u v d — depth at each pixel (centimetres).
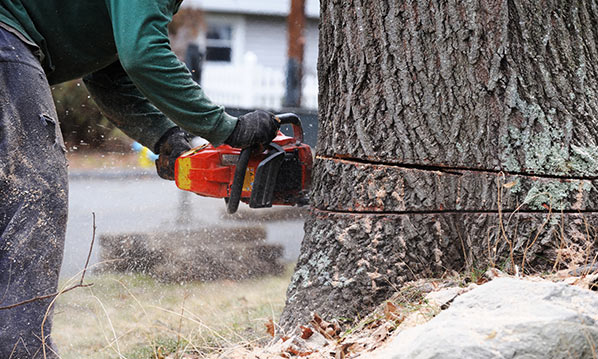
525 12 284
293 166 328
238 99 2047
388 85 287
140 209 767
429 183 284
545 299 200
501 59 283
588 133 289
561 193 284
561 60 289
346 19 293
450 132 285
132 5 256
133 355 332
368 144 289
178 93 267
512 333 184
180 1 288
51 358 246
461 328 191
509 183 276
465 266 285
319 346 263
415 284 278
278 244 630
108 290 465
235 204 317
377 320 265
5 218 240
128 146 1111
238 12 2733
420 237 284
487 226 285
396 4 285
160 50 259
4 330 234
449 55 284
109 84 340
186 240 616
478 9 282
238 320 401
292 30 1856
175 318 407
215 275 527
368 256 285
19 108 243
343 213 293
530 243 282
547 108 286
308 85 1845
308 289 296
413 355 190
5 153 238
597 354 180
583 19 294
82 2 266
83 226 689
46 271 246
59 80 293
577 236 280
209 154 326
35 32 259
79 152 1100
